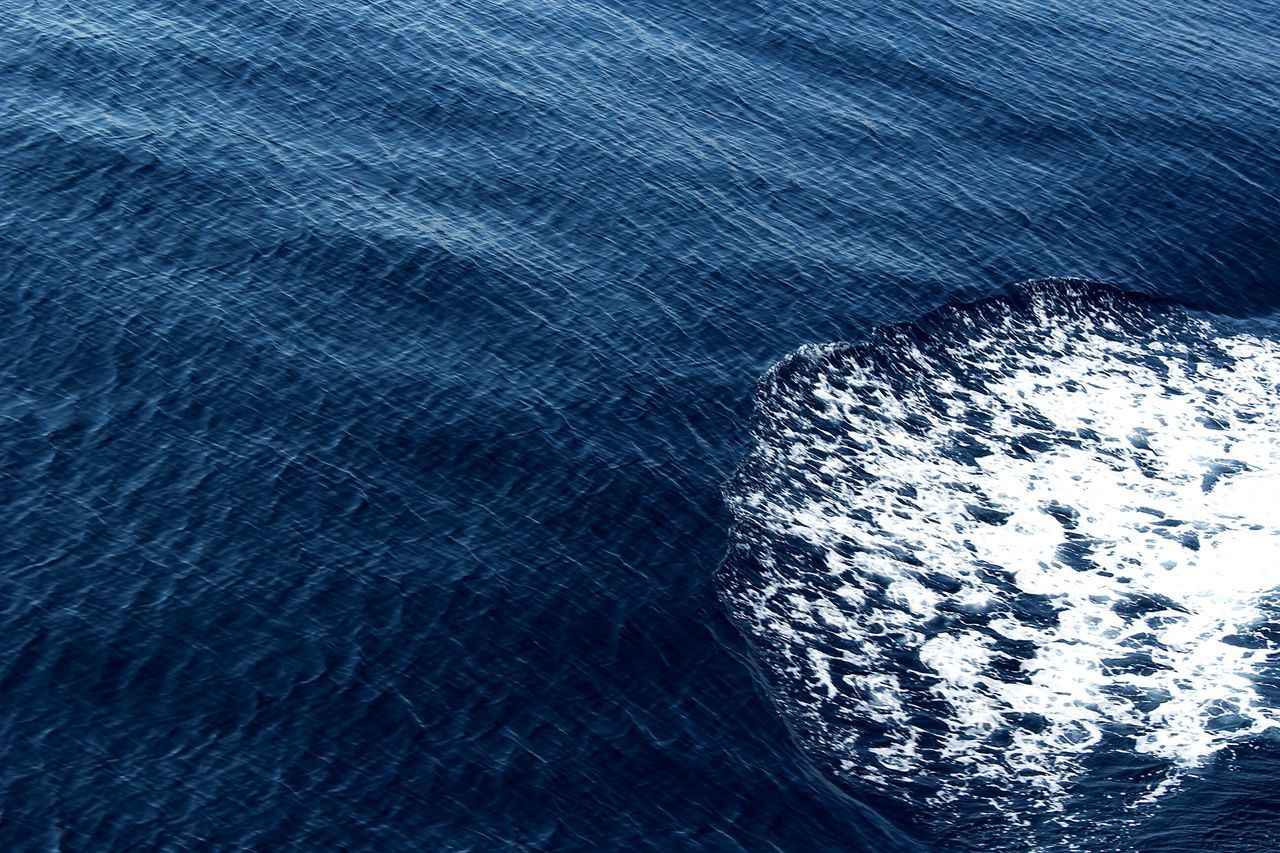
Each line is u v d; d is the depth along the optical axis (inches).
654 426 3029.0
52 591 2422.5
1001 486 3097.9
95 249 3176.7
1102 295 3678.6
